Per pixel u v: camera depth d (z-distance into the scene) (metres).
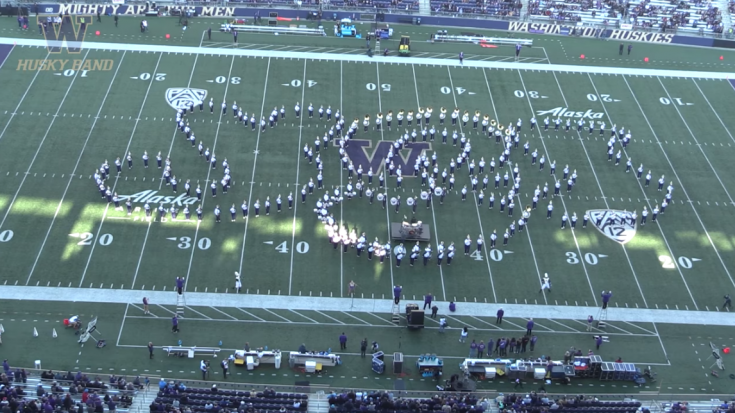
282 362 43.78
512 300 48.34
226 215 53.03
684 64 74.38
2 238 49.69
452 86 68.50
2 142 57.69
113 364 42.81
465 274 50.00
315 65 70.19
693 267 51.50
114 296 46.75
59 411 37.81
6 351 42.91
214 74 67.75
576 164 59.88
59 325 44.78
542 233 53.50
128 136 59.44
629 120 65.31
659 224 54.78
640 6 81.19
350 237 50.47
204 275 48.56
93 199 53.41
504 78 70.19
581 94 68.38
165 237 50.97
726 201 57.19
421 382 43.03
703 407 41.94
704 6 81.75
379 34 74.44
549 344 45.72
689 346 46.19
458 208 55.16
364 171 57.56
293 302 47.31
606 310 47.84
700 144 62.91
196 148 58.81
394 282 49.12
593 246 52.66
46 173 55.19
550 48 75.62
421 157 57.31
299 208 54.16
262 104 64.19
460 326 46.56
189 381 41.81
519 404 40.34
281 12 77.06
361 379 43.00
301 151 59.31
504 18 78.94
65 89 64.19
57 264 48.34
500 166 59.03
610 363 43.62
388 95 66.69
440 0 80.06
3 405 36.88
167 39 72.31
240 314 46.31
